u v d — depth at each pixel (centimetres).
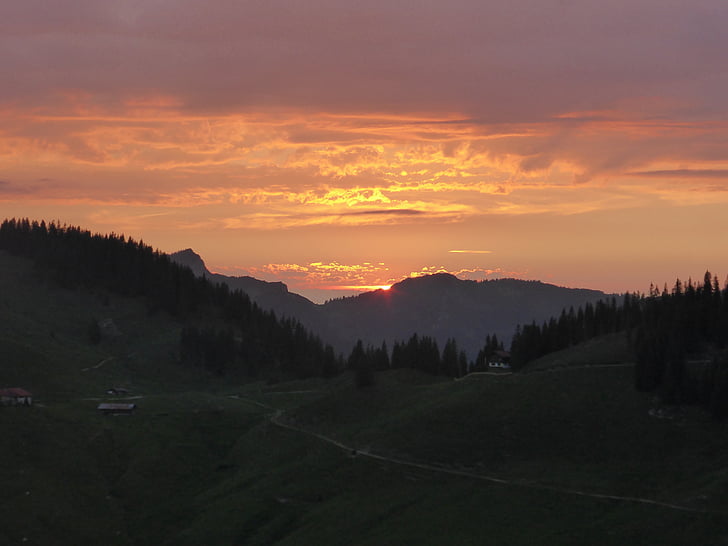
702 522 11600
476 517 13238
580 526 12262
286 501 16075
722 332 16750
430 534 13100
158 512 17625
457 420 16838
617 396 15862
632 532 11762
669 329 16912
